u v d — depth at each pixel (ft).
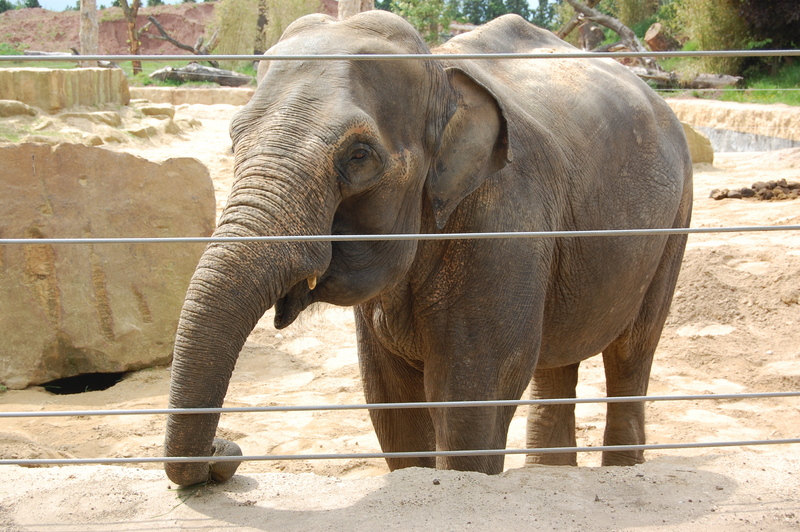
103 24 150.71
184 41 150.61
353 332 21.08
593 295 12.05
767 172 39.75
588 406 17.02
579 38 97.55
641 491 7.79
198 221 19.10
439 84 9.27
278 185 7.80
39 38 157.48
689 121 59.06
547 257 10.74
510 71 11.98
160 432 14.61
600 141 12.05
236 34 104.73
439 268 10.01
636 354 14.26
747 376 19.01
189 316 7.44
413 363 11.09
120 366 17.99
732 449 14.44
